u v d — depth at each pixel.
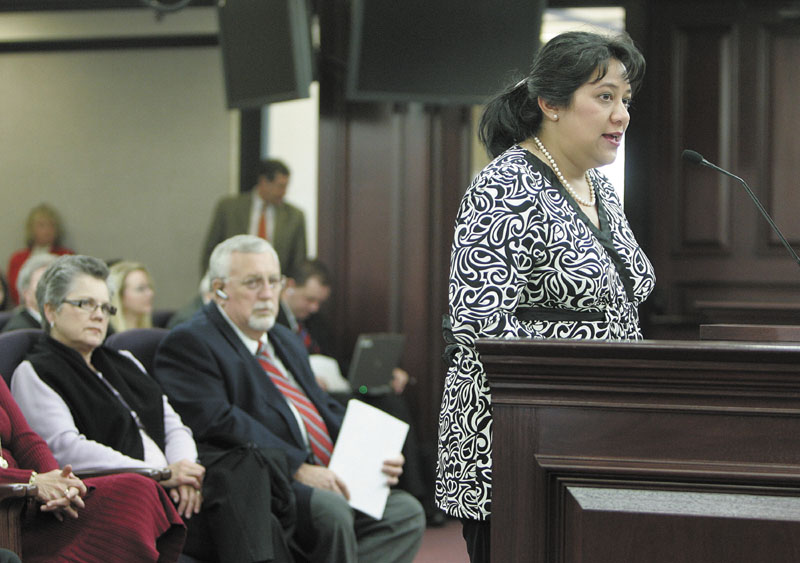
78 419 4.83
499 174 3.15
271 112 12.54
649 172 9.09
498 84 8.69
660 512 2.53
